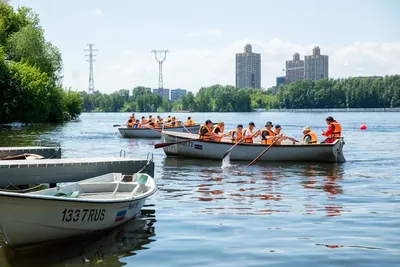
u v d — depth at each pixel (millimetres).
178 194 13898
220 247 8883
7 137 37125
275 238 9398
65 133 43188
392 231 9812
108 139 36656
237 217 11055
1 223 8242
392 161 22141
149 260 8234
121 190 12117
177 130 39281
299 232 9805
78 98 80438
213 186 15289
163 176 17516
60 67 68000
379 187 15039
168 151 24156
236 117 107625
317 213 11414
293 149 21438
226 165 20562
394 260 8133
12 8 67188
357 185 15430
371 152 26516
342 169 19344
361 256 8336
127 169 15680
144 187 11852
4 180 14047
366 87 164250
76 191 11383
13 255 8531
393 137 38312
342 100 172250
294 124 64188
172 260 8227
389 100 161500
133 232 9867
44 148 19219
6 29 65000
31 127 53312
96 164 15227
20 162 14898
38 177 14469
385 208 11922
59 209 8750
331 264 7977
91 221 9383
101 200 9328
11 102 54250
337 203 12562
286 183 15859
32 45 62375
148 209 11922
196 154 23125
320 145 21250
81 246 9000
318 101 175500
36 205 8453
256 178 16984
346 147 29672
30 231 8617
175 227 10234
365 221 10633
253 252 8586
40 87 57219
